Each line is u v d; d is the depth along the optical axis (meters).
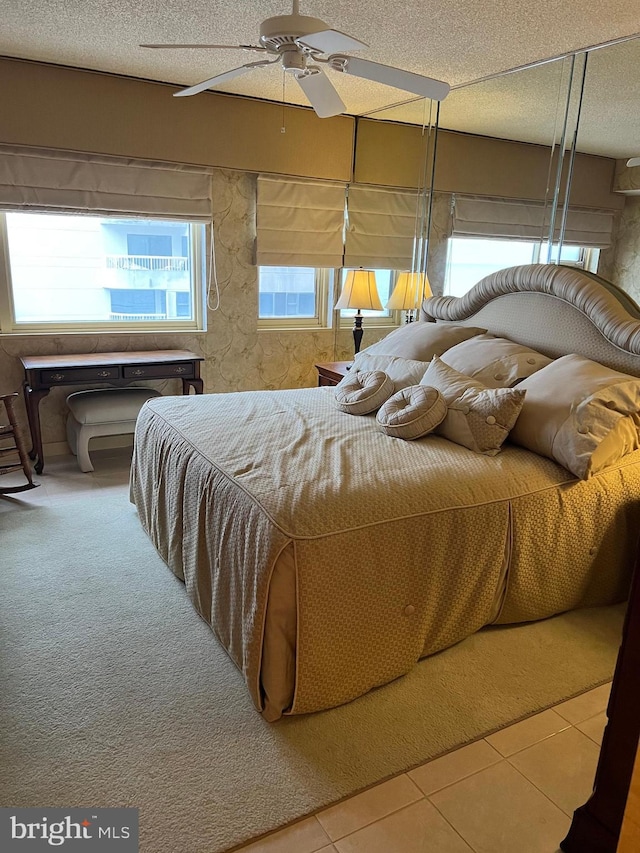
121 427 3.96
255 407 3.04
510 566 2.24
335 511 1.90
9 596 2.50
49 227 4.03
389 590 1.96
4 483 3.71
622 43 2.87
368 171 4.65
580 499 2.36
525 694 2.01
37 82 3.57
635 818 1.32
